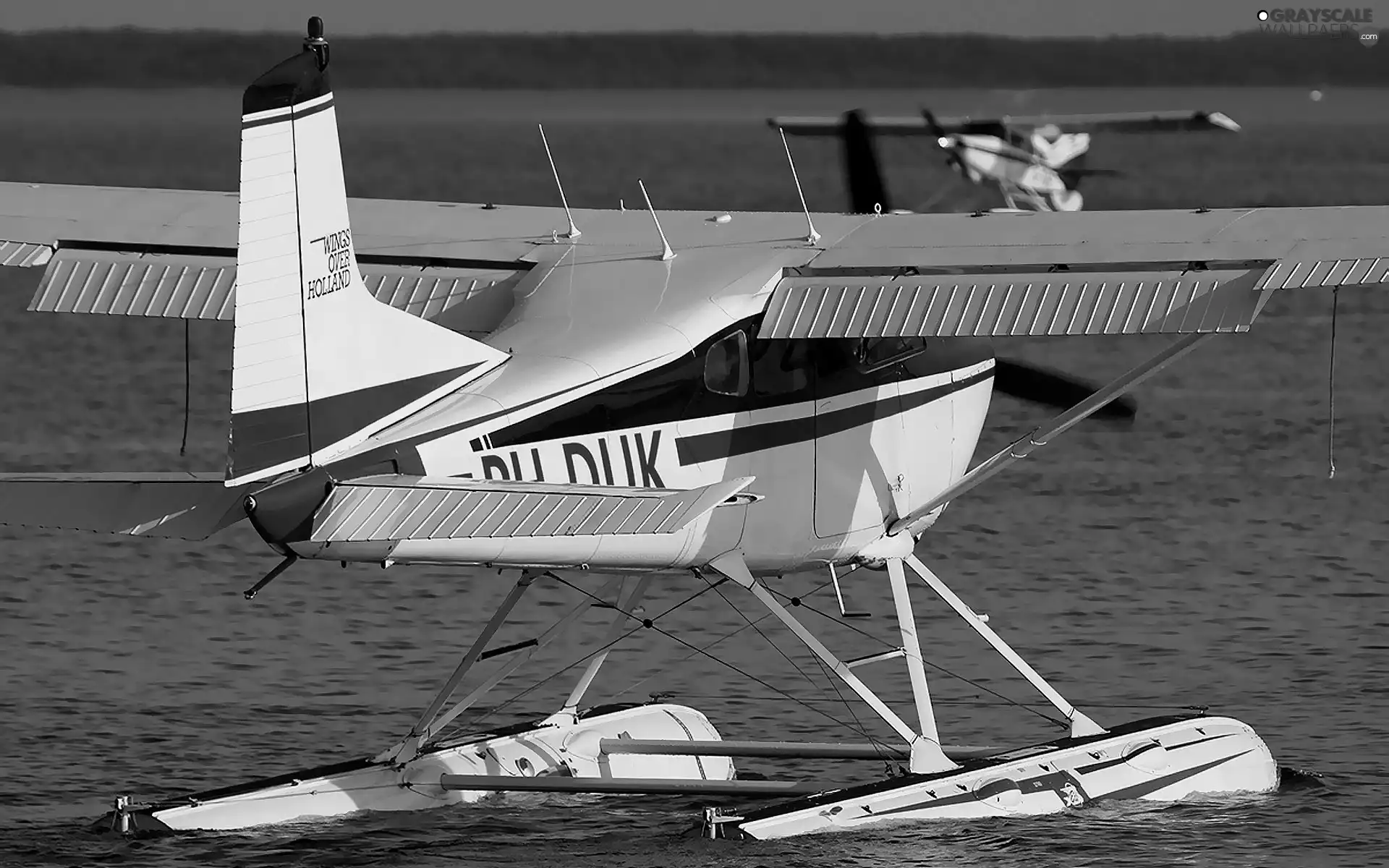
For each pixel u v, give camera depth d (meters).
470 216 48.22
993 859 39.66
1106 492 81.19
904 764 47.72
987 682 55.00
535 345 40.28
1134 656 57.09
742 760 49.94
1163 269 40.72
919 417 45.03
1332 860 39.81
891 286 41.72
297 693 53.44
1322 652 57.22
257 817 42.09
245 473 35.53
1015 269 41.62
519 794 45.56
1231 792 44.28
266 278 35.75
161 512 35.81
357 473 36.56
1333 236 40.69
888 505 44.59
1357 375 112.50
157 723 50.25
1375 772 46.03
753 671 56.62
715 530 41.94
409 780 44.22
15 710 51.00
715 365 41.44
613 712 48.97
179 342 123.62
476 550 38.12
